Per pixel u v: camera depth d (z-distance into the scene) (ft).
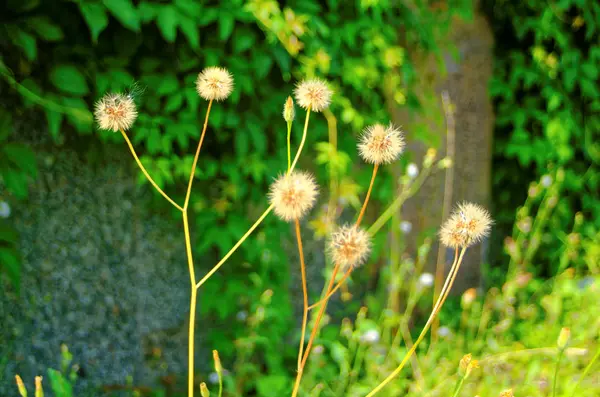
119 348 8.22
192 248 8.55
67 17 6.82
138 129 7.39
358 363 8.60
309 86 4.30
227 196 8.39
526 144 12.07
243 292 8.58
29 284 7.45
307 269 9.90
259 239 8.55
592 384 8.13
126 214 8.01
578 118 12.73
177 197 8.23
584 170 13.20
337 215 9.86
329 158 8.87
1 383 7.29
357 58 9.18
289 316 9.05
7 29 6.35
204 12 7.41
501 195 12.68
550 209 12.37
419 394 7.64
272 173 8.49
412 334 10.27
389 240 10.62
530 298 11.39
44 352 7.64
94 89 7.19
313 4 8.43
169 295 8.51
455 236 3.89
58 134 7.40
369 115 9.68
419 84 10.49
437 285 10.98
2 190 7.14
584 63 12.59
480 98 11.51
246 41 7.75
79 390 7.92
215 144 8.21
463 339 9.32
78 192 7.65
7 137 7.01
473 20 11.34
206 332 8.88
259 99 8.34
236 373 8.88
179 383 8.68
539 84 12.10
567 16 12.32
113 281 8.06
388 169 10.33
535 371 8.07
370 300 9.87
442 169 10.83
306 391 7.79
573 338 8.93
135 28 6.59
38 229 7.44
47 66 6.85
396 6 9.92
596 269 11.45
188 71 7.71
